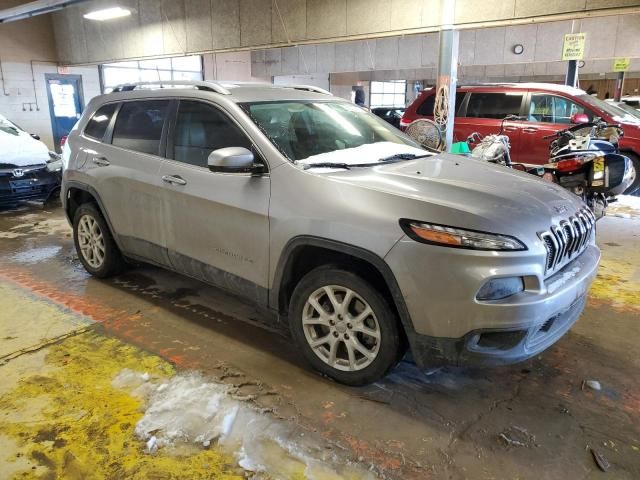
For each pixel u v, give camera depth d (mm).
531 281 2451
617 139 7254
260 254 3094
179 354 3289
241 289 3303
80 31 14680
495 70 20375
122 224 4090
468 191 2705
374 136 3805
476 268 2371
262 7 10758
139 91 4055
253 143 3166
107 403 2754
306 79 21828
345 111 3945
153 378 3002
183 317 3844
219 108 3395
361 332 2797
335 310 2846
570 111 8133
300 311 2984
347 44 18203
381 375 2779
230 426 2572
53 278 4664
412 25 8586
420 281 2465
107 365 3146
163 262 3865
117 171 4000
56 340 3469
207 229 3387
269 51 19906
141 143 3914
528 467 2324
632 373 3115
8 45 14242
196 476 2250
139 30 13320
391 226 2537
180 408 2713
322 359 2969
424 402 2797
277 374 3055
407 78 22031
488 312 2367
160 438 2480
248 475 2258
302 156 3180
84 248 4629
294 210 2875
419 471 2293
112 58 14219
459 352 2477
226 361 3203
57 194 8297
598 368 3170
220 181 3256
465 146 6840
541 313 2441
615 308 4035
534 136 8227
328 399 2811
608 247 5664
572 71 10898
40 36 14984
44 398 2799
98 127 4348
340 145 3504
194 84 3682
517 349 2486
